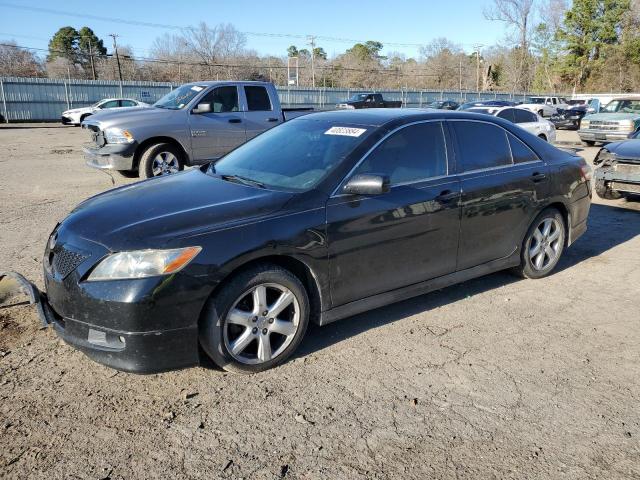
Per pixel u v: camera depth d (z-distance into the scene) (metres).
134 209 3.41
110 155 9.12
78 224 3.35
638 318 4.36
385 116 4.26
